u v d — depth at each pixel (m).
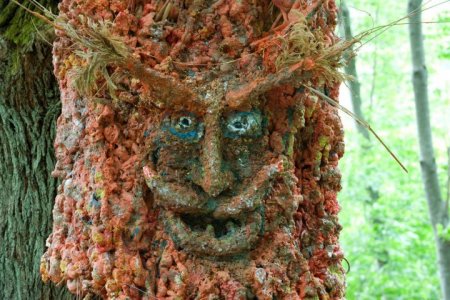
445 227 5.30
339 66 2.24
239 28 2.29
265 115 2.31
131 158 2.30
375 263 7.64
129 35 2.28
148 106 2.28
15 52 2.78
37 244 2.87
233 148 2.28
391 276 7.11
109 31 2.19
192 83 2.25
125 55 2.18
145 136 2.29
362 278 7.08
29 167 2.89
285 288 2.29
